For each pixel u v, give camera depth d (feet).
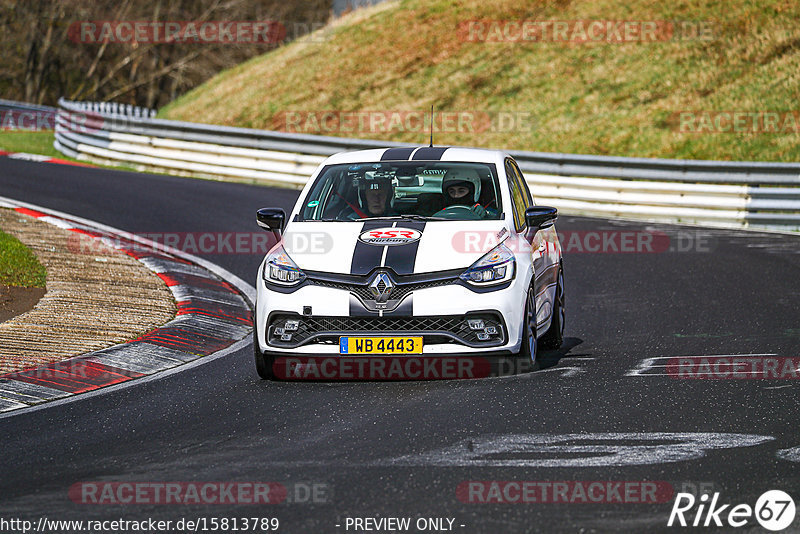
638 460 63.57
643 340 109.29
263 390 87.40
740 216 218.59
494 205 96.58
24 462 66.39
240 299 136.67
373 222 93.86
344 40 459.73
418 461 64.03
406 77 410.11
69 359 98.53
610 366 94.58
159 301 127.65
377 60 430.61
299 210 97.76
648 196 228.63
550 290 102.58
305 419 76.38
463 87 388.98
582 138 328.08
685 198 224.33
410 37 439.22
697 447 66.54
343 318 86.33
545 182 242.78
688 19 378.32
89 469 64.18
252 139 277.64
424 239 89.92
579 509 54.54
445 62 412.16
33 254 149.07
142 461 65.82
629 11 399.65
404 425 73.51
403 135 365.40
